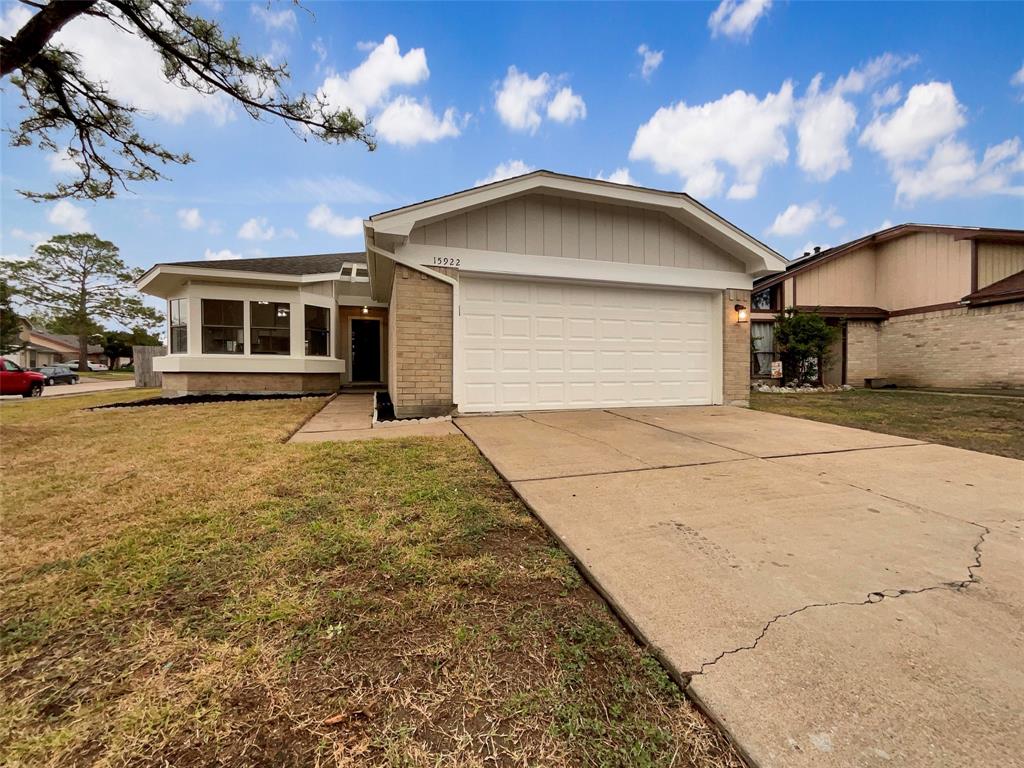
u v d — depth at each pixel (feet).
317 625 5.28
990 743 3.62
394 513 8.68
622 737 3.81
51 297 90.58
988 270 37.99
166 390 36.01
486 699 4.22
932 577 6.27
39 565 6.80
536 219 21.30
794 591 5.91
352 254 49.98
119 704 4.18
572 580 6.36
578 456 13.05
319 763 3.59
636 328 23.73
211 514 8.69
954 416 22.47
